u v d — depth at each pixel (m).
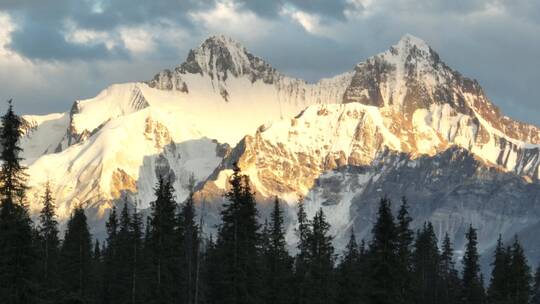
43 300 165.38
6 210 161.12
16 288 161.50
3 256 161.50
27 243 162.38
